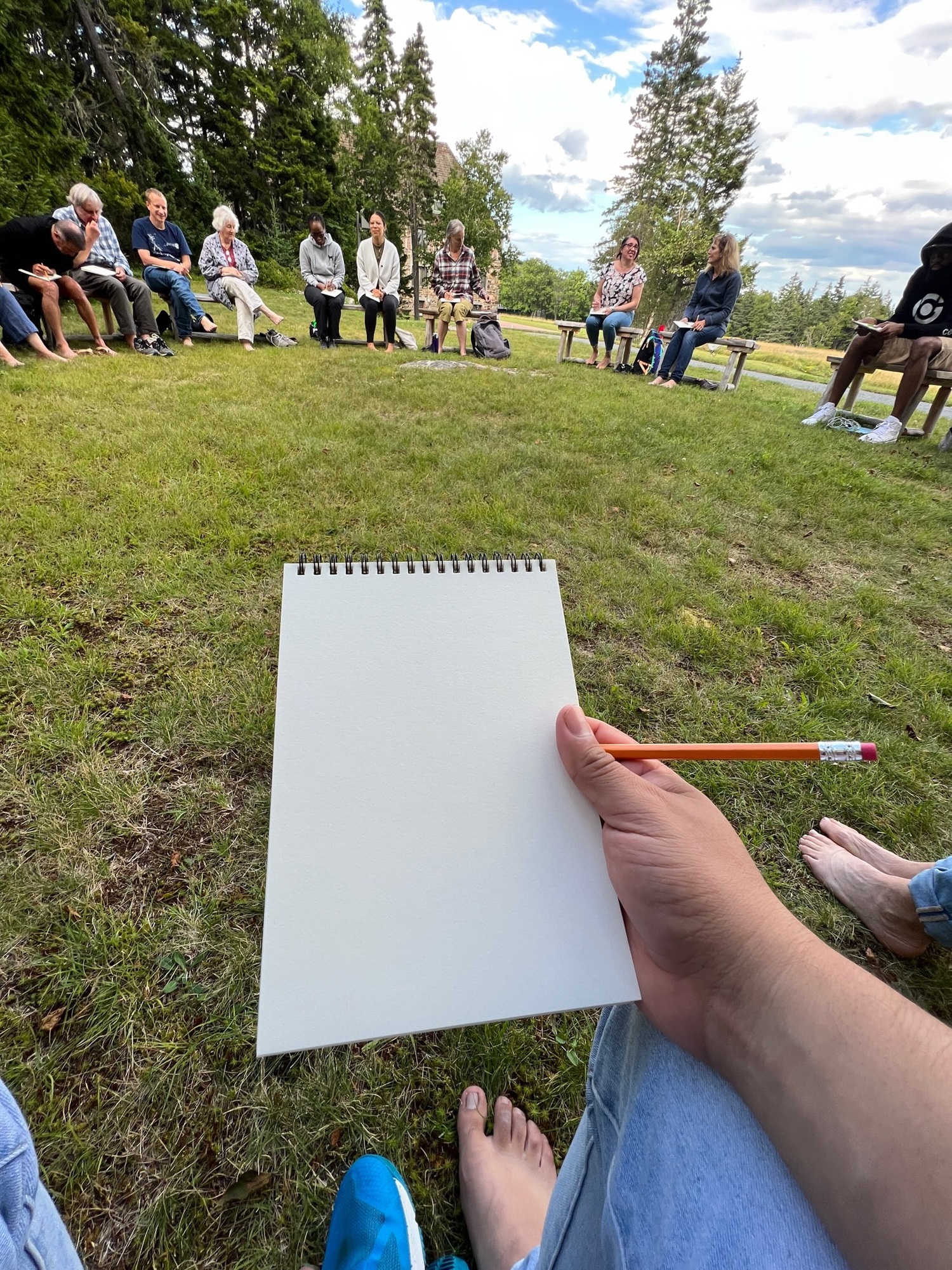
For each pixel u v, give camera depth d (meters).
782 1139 0.40
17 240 4.56
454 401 4.45
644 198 30.69
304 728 0.60
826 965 0.45
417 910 0.57
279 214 22.58
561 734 0.64
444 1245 0.84
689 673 1.87
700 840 0.57
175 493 2.51
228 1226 0.80
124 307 5.25
